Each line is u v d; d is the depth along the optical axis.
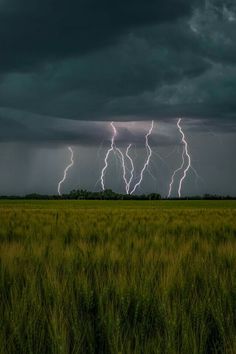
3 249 6.80
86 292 4.28
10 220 16.84
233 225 14.01
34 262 5.93
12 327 3.64
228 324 3.74
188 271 5.32
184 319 3.68
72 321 3.77
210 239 9.66
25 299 4.09
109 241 8.80
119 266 5.65
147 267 5.40
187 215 22.88
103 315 3.90
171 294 4.37
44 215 22.25
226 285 4.53
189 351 3.35
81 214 23.81
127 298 4.17
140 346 3.41
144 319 3.90
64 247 7.81
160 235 10.38
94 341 3.64
